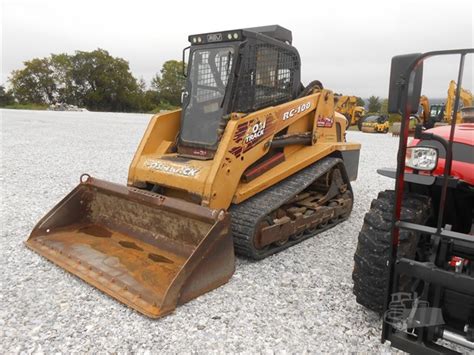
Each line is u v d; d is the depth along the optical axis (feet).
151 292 9.55
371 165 32.07
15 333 8.36
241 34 12.64
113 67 171.63
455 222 8.91
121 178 23.25
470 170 8.07
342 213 16.93
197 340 8.37
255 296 10.25
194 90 13.79
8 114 79.87
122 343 8.18
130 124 67.10
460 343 6.75
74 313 9.14
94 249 11.82
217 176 11.53
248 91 13.26
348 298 10.30
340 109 61.31
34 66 169.27
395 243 7.14
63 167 25.89
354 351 8.16
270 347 8.23
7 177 22.30
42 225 12.64
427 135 7.40
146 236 12.20
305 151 15.60
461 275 6.45
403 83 6.54
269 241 12.48
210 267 10.20
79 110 137.39
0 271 10.96
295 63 15.40
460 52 6.12
